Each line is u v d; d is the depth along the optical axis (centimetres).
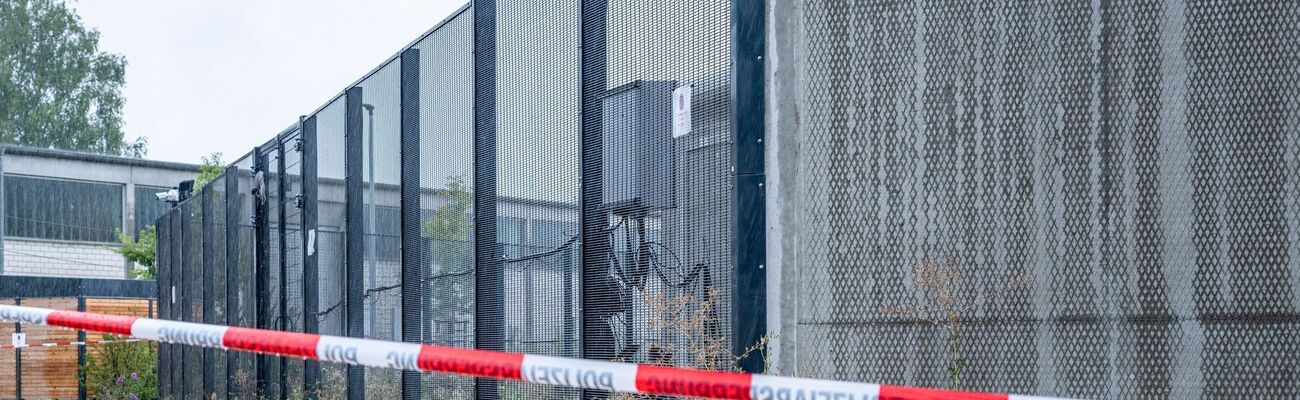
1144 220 641
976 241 667
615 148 800
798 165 702
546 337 866
